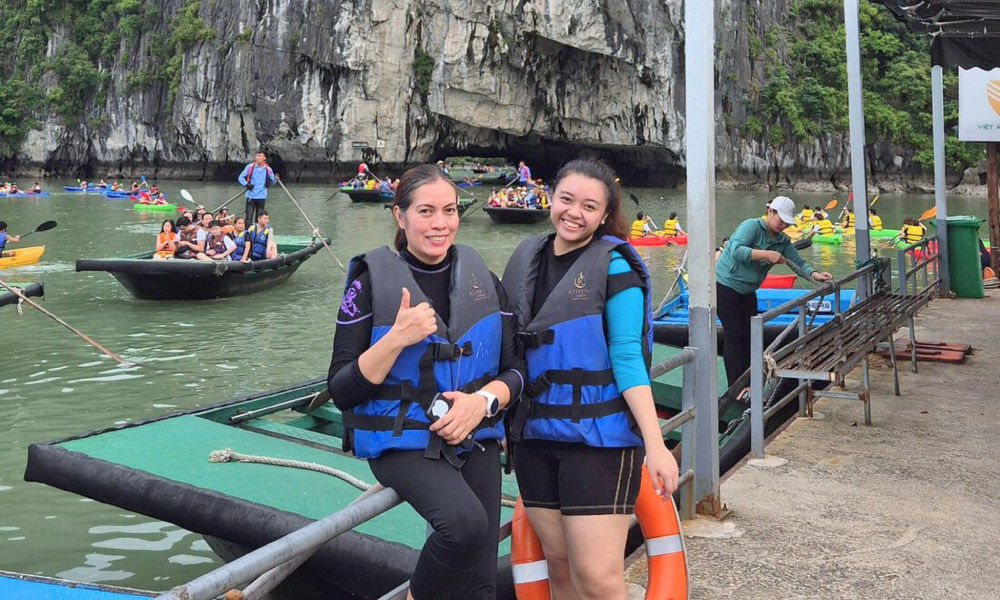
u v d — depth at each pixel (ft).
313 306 42.57
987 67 28.63
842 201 138.41
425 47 150.92
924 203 132.87
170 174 175.11
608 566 7.97
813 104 164.14
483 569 7.70
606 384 7.99
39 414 25.18
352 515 6.91
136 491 14.12
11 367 30.37
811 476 14.96
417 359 7.30
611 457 8.04
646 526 9.00
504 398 7.54
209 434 16.58
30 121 173.58
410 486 7.14
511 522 9.30
